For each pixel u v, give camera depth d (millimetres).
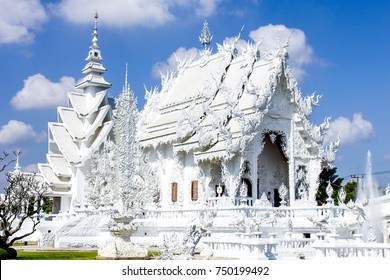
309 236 39875
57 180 70938
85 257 33656
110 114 73812
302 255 29859
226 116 49031
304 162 50688
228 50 56000
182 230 43156
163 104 62062
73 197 69438
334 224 33469
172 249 25141
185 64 63719
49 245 49406
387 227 41812
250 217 39188
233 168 46719
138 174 39281
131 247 31375
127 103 34625
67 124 73562
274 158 52188
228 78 54219
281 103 49531
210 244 31219
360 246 24453
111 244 31578
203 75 58688
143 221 45219
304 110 49938
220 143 48062
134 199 32938
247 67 51656
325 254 24406
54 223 57438
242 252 28562
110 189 38406
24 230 57531
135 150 36656
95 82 76250
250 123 46188
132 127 34500
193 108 53281
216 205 45312
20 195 43469
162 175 56781
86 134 71188
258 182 50562
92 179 47938
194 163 52125
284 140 49719
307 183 50688
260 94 47312
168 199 55156
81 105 75312
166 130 57156
